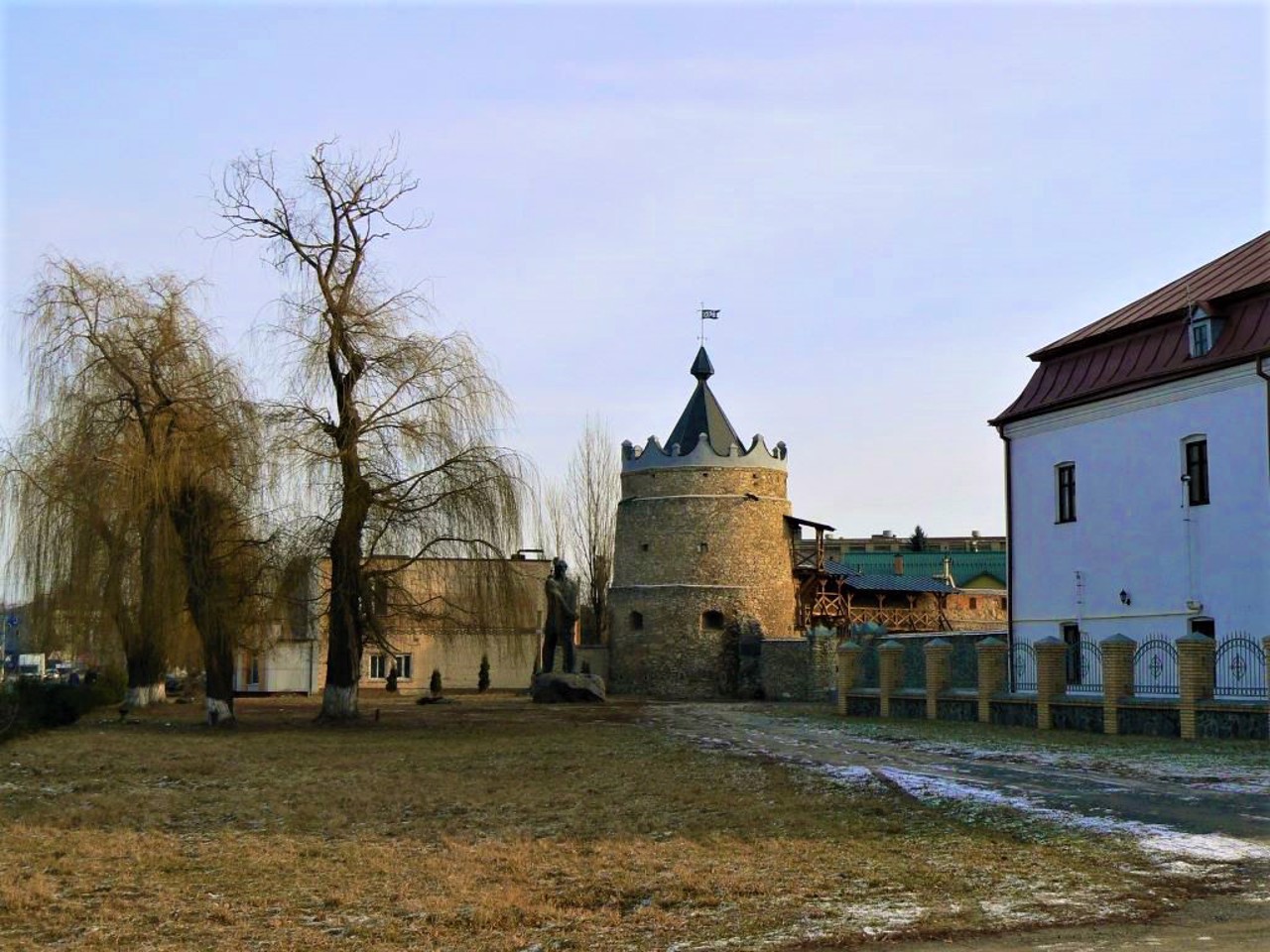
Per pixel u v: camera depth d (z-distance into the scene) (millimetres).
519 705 51906
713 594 66000
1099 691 33281
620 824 17188
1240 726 25891
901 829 16094
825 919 11289
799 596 73000
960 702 36000
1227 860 13227
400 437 34656
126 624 34375
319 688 69250
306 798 20328
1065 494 39844
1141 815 16109
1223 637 33312
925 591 77438
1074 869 13062
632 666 67312
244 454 34031
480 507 34719
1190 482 34719
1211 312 34281
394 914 11891
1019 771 22094
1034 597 40719
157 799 20250
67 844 15867
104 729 35281
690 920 11438
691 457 67000
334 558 34750
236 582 34156
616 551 69438
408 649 71750
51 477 33719
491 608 35219
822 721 38531
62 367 34281
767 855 14453
